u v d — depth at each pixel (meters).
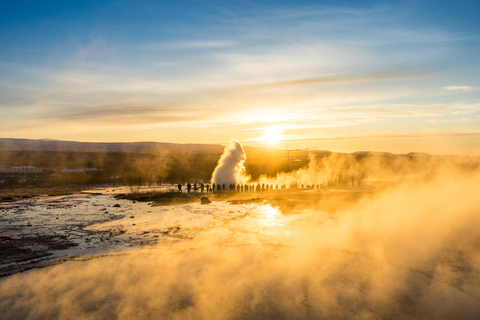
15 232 22.98
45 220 27.23
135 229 23.77
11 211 32.00
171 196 40.56
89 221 26.75
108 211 31.61
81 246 19.66
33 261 17.19
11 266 16.48
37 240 20.89
